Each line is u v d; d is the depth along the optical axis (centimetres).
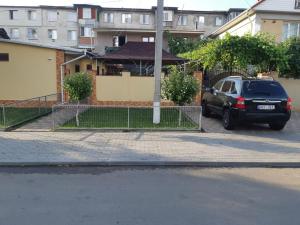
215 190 582
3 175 664
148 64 2269
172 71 1323
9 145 870
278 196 555
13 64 1766
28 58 1761
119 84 1767
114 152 812
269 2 2447
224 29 3316
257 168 734
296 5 2456
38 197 541
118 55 2047
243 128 1184
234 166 744
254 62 1756
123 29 4666
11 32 5497
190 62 2017
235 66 1819
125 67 2486
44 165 728
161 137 988
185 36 4781
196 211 488
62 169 709
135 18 5106
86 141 923
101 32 4772
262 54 1725
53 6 5406
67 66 1945
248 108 1073
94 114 1366
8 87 1780
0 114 1415
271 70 1756
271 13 2450
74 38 5438
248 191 579
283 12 2434
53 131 1062
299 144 930
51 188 586
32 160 738
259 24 2456
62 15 5419
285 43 1833
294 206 513
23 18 5494
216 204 516
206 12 5191
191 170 710
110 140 938
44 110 1552
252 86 1092
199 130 1097
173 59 2014
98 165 734
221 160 754
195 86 1200
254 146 897
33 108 1658
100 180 634
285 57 1684
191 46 3988
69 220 454
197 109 1188
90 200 529
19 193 560
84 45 5100
